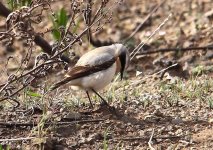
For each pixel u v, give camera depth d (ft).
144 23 65.16
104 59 38.68
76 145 35.58
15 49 61.93
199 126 37.99
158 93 43.78
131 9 68.49
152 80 49.01
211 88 44.24
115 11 67.92
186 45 57.72
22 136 36.45
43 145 34.73
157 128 37.55
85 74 38.45
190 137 36.60
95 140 36.09
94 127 37.45
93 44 58.85
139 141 36.14
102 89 43.24
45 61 36.58
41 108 39.73
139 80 49.06
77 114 38.42
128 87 46.93
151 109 40.32
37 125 37.14
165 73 50.67
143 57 55.62
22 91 42.86
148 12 67.62
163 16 66.08
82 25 62.80
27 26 34.60
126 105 40.93
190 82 46.55
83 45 59.26
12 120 38.45
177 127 37.76
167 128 37.55
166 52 56.29
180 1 67.87
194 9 65.67
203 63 52.65
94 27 62.49
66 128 37.14
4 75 52.34
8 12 47.70
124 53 39.68
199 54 54.75
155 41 59.47
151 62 54.90
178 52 55.77
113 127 37.50
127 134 36.86
